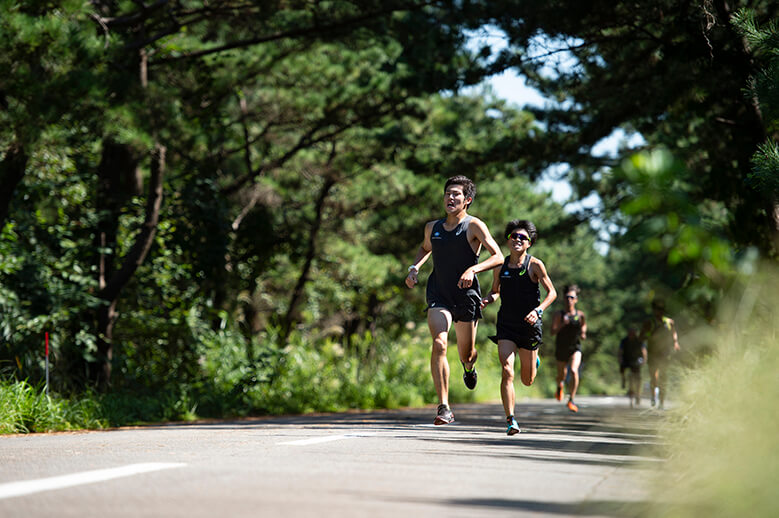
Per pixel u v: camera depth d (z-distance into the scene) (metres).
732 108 19.69
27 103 18.16
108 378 25.88
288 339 38.72
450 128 40.62
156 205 27.28
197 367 29.36
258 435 12.78
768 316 5.94
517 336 13.00
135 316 28.89
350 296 51.75
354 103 37.81
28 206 26.59
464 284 12.01
